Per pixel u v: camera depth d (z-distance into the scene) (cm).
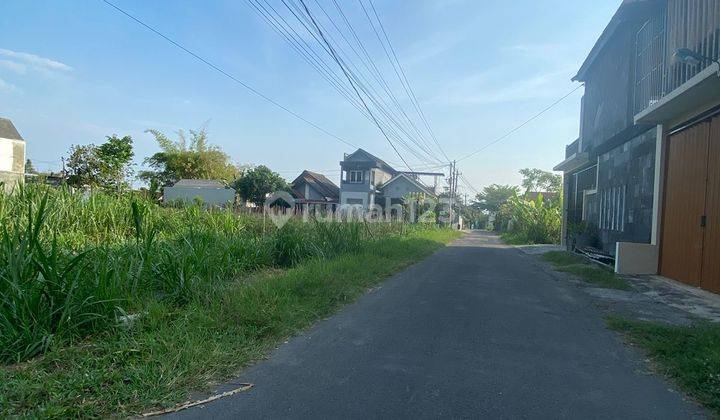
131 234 1051
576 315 723
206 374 442
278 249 1164
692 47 953
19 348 458
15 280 481
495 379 449
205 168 4359
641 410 390
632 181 1374
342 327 628
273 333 577
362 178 4778
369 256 1259
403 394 411
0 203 848
